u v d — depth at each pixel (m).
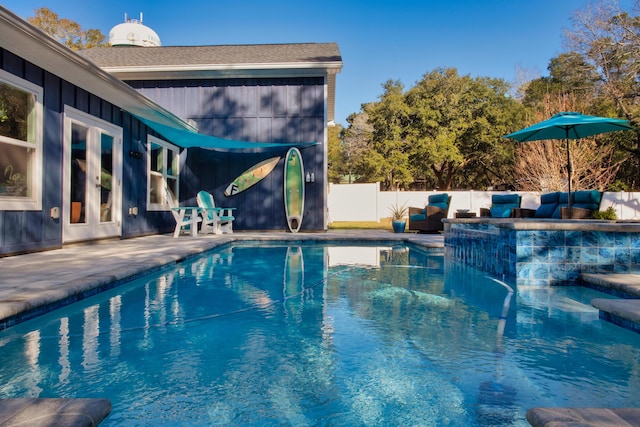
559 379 1.93
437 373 2.00
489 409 1.64
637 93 17.06
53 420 1.36
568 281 4.33
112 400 1.71
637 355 2.26
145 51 13.09
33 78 5.67
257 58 11.72
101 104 7.41
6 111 5.23
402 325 2.84
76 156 6.73
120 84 6.69
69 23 25.98
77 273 3.92
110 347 2.39
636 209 16.12
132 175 8.60
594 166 16.94
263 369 2.06
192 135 9.60
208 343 2.46
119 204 8.05
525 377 1.96
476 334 2.64
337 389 1.83
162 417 1.57
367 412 1.62
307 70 11.02
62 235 6.32
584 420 1.33
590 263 4.35
